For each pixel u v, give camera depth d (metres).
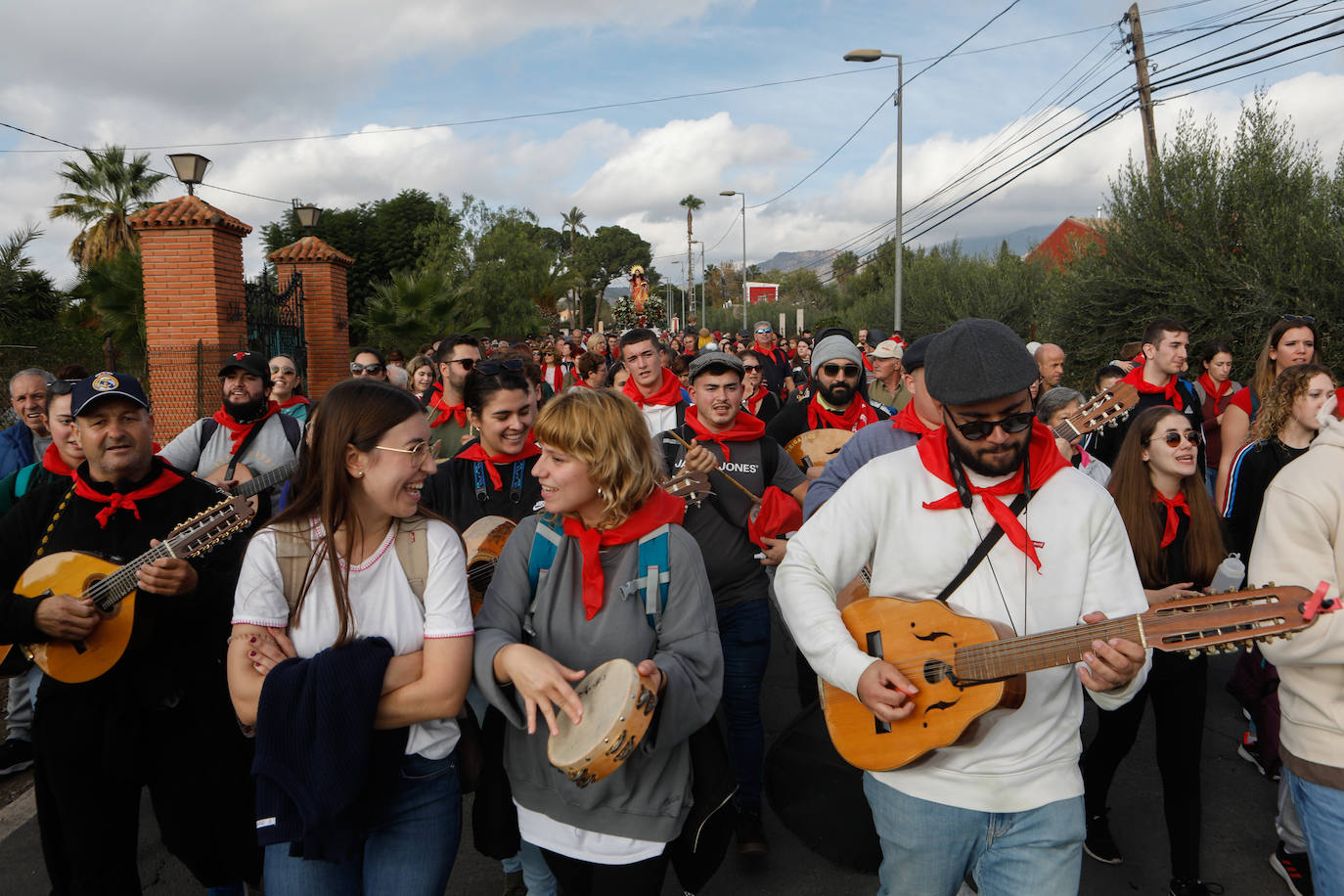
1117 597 1.99
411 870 2.09
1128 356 7.89
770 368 13.20
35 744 2.62
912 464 2.13
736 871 3.49
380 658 1.95
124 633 2.58
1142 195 15.19
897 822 2.12
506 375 3.47
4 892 3.31
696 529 3.65
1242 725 4.73
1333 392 3.72
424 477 2.04
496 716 2.39
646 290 64.94
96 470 2.75
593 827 2.17
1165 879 3.36
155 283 10.76
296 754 1.88
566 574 2.21
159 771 2.65
